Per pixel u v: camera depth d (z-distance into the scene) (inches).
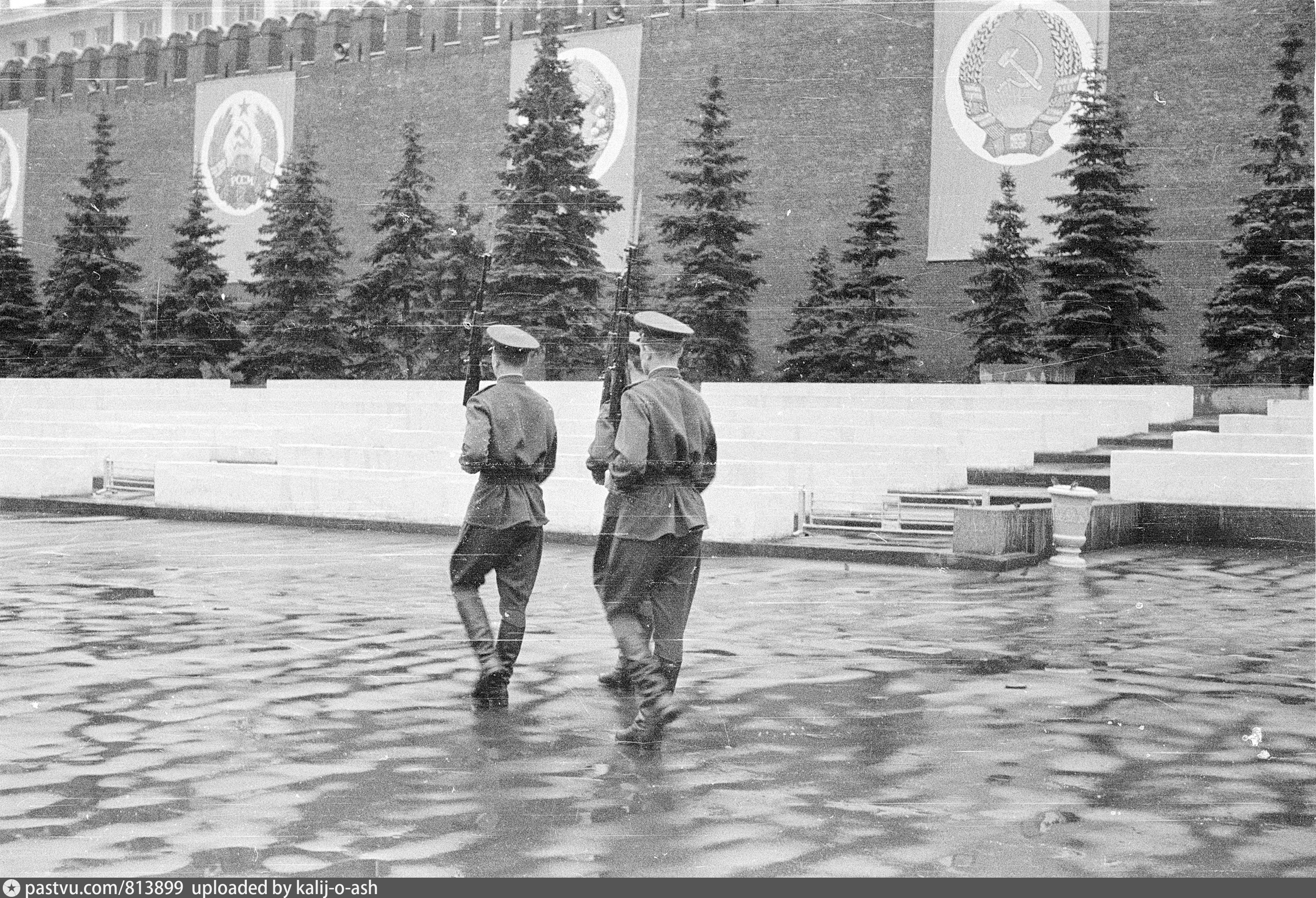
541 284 807.1
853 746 154.6
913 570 345.7
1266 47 796.0
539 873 111.2
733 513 384.8
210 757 146.6
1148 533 422.3
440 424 601.6
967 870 113.0
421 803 130.4
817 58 952.9
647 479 163.9
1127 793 136.3
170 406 724.0
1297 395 717.3
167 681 187.8
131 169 889.5
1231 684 191.9
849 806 131.0
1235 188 810.8
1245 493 412.8
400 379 850.8
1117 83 826.8
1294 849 118.9
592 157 962.7
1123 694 183.9
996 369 793.6
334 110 1018.7
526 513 183.8
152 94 885.2
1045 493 462.6
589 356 810.8
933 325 880.9
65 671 194.7
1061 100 802.2
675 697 172.7
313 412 666.8
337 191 1011.3
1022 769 145.2
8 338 872.3
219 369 867.4
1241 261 745.0
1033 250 812.6
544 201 810.2
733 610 269.6
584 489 409.4
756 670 200.8
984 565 345.1
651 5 971.3
